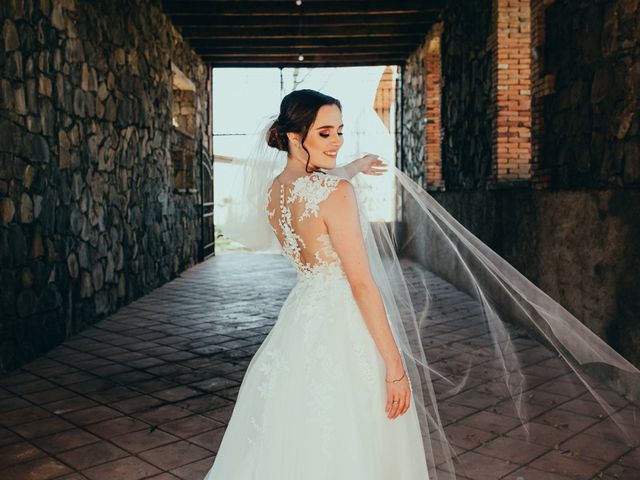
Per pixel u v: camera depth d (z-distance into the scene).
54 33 5.38
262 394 1.88
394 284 2.27
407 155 12.48
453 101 9.17
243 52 11.90
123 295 7.36
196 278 9.96
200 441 3.24
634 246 3.69
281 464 1.79
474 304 6.27
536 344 2.99
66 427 3.46
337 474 1.71
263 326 6.19
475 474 2.71
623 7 3.99
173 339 5.64
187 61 11.02
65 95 5.62
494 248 6.52
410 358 2.22
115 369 4.64
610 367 2.84
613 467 2.71
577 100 4.75
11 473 2.88
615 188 3.92
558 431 2.95
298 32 10.56
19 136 4.73
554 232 4.88
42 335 5.13
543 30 5.38
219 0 9.19
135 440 3.26
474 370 4.12
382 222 2.26
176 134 10.20
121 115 7.28
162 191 9.27
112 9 6.97
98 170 6.51
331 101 1.80
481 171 7.72
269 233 2.15
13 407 3.80
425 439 2.24
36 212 5.03
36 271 5.04
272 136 1.89
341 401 1.76
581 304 4.42
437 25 9.77
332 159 1.81
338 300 1.84
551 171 5.27
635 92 3.85
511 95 6.89
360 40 11.16
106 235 6.76
